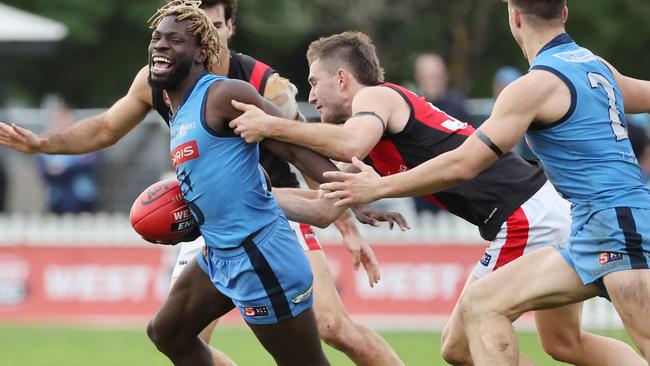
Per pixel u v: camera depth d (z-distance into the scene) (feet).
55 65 326.85
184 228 66.90
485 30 328.29
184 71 63.67
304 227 76.23
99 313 158.40
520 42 66.69
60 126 182.70
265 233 64.85
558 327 73.31
